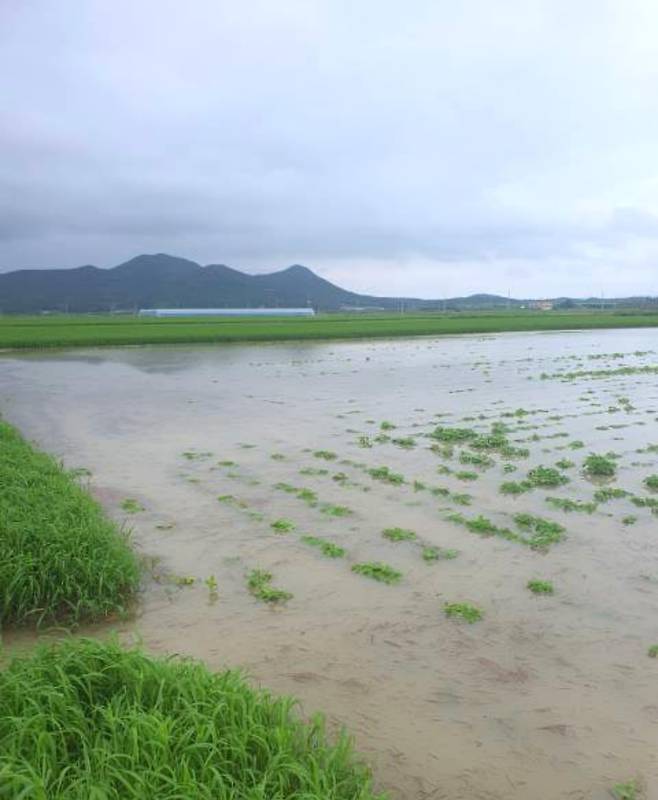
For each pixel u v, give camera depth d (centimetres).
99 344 3972
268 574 705
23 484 867
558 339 4828
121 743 367
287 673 527
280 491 1011
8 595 600
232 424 1555
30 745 367
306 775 356
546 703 489
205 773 349
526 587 680
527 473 1111
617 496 978
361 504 948
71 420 1617
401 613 626
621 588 677
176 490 1015
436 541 806
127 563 661
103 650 446
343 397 1983
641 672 527
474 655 554
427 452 1263
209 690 411
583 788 409
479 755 437
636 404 1834
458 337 5059
